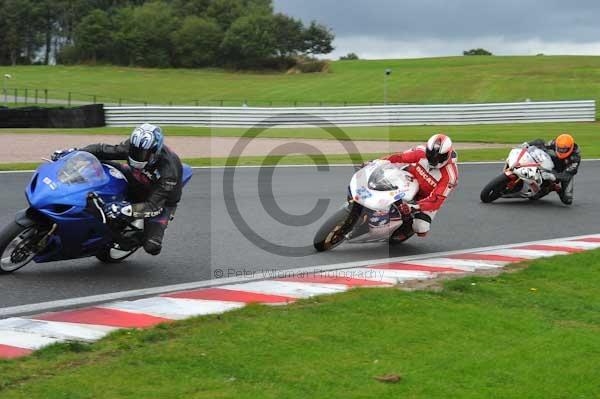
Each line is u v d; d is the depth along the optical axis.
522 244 36.06
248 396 15.00
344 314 21.20
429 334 19.89
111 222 25.08
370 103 187.25
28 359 16.62
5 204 40.59
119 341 18.05
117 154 26.19
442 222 41.12
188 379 15.77
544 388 16.31
